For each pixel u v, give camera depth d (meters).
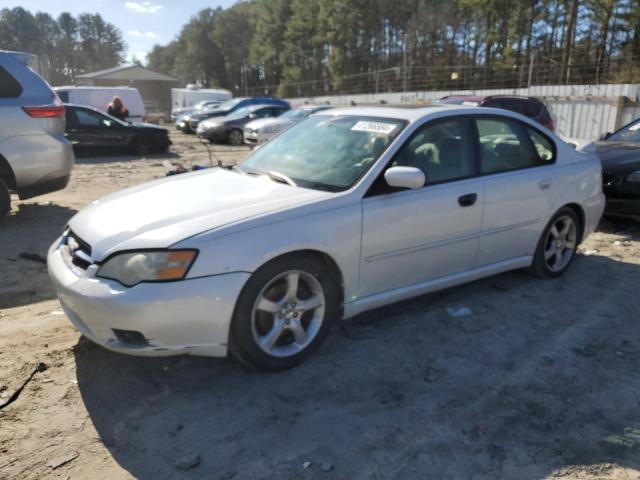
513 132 4.56
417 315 4.16
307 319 3.44
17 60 6.59
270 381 3.24
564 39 37.09
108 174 11.96
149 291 2.82
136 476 2.47
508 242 4.43
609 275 5.10
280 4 70.19
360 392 3.14
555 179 4.68
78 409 2.94
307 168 3.88
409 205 3.67
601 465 2.55
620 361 3.51
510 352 3.62
